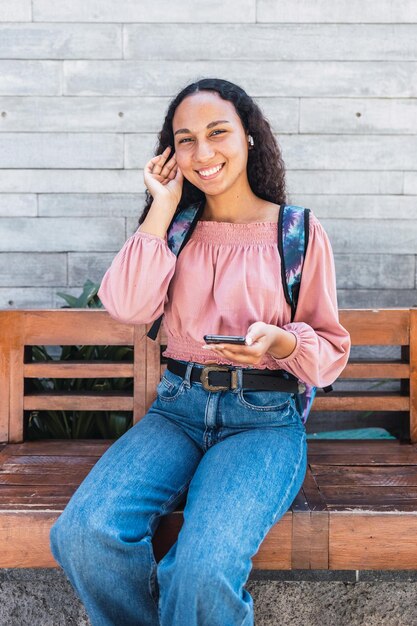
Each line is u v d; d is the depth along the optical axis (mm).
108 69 2670
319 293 1630
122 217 2730
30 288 2746
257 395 1601
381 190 2715
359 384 2742
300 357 1521
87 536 1359
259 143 1724
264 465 1468
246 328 1596
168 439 1632
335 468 1984
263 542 1619
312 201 2717
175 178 1738
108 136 2699
